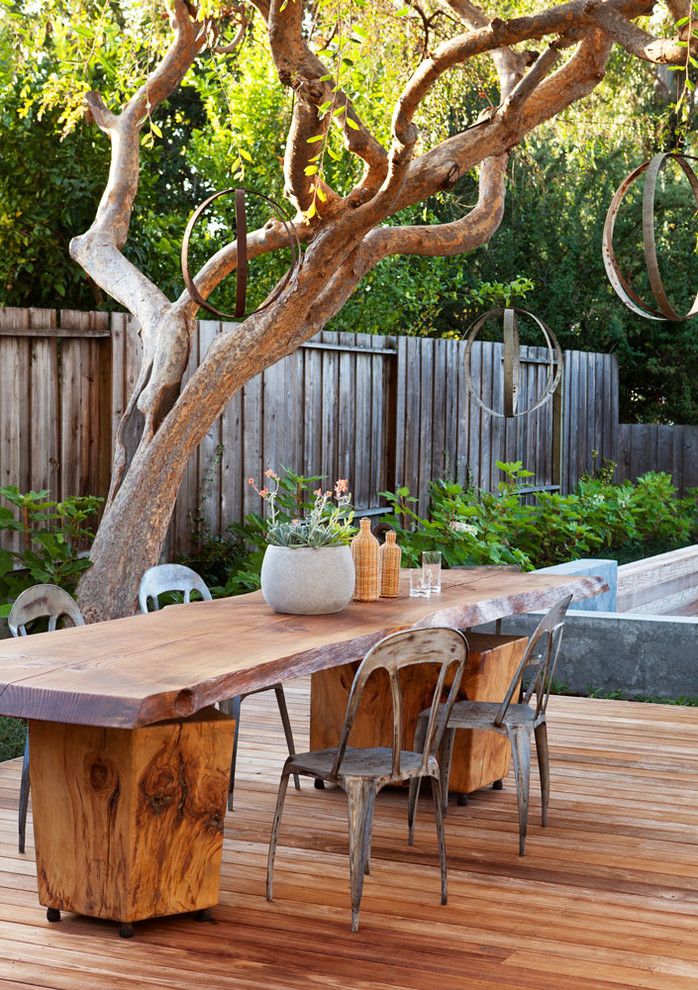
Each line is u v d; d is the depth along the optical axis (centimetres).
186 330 677
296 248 519
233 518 841
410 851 429
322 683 510
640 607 889
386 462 1009
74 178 870
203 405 652
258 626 421
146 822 351
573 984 323
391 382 1007
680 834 448
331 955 340
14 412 694
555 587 534
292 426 893
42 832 363
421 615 446
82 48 747
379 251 664
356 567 482
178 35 738
